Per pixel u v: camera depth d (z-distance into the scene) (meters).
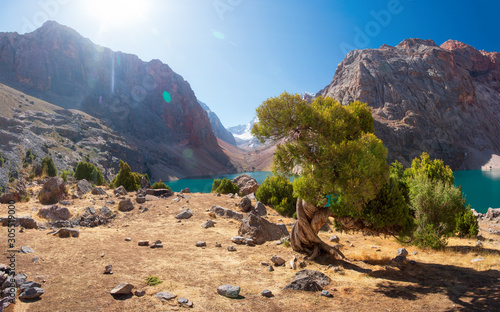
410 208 16.45
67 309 6.17
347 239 18.48
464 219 20.53
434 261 12.88
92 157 167.75
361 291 8.62
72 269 8.76
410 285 9.27
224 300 7.36
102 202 20.89
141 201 22.06
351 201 10.83
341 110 12.83
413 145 193.75
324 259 12.56
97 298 6.81
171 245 12.94
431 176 20.69
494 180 107.62
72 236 12.97
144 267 9.48
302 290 8.41
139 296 7.14
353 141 11.24
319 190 11.62
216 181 36.12
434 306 7.45
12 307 6.03
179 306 6.77
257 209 23.27
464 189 83.94
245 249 13.16
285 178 13.05
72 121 192.50
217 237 15.01
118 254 10.80
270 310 6.99
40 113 177.25
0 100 164.00
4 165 110.56
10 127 138.12
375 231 13.48
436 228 15.79
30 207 17.44
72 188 24.48
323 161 11.29
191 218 19.03
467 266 11.73
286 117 12.07
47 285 7.40
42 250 10.45
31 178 29.58
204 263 10.53
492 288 8.67
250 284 8.80
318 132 12.05
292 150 12.08
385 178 11.46
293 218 23.38
